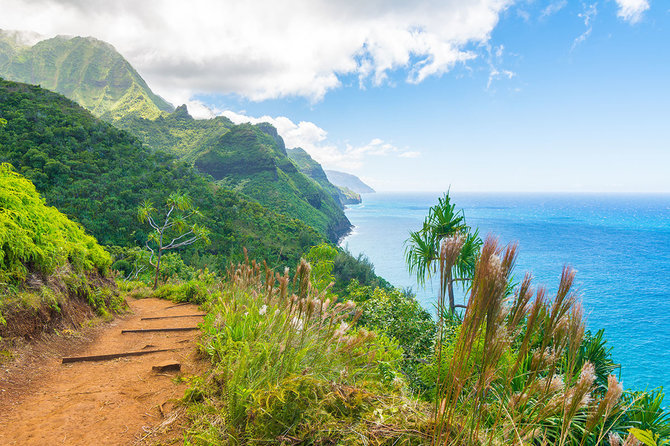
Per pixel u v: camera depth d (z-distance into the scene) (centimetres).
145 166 8031
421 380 328
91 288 591
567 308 126
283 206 14025
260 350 255
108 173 7125
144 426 221
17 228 419
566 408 129
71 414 237
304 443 178
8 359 309
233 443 187
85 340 439
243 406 200
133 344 453
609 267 10869
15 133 7256
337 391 201
